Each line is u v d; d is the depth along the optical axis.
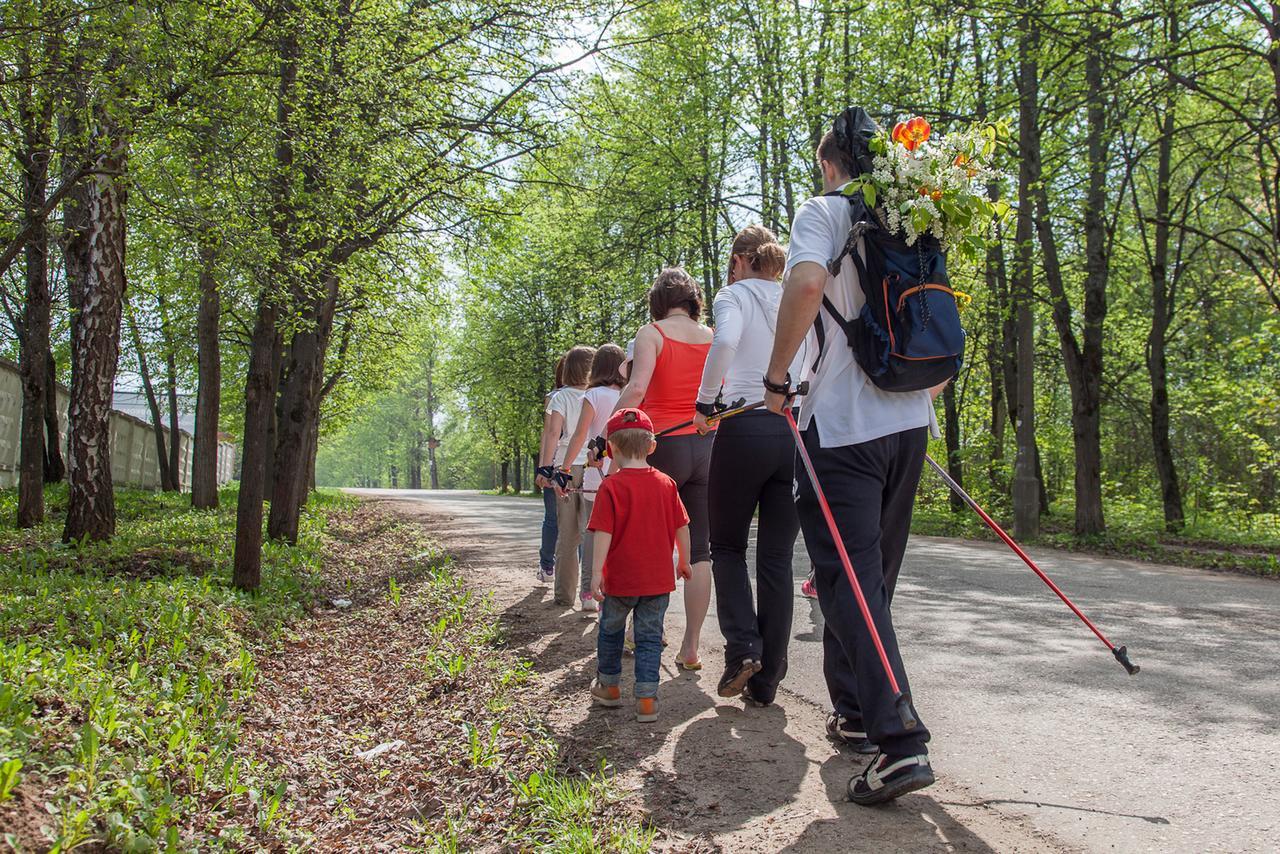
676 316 4.63
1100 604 6.95
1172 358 25.33
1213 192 20.38
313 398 12.35
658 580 3.95
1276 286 17.59
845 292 2.91
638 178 20.39
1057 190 16.20
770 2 18.92
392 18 8.77
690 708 4.10
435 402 76.12
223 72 7.20
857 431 2.86
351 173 8.48
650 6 11.65
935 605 6.89
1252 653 5.09
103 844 2.60
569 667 5.03
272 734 4.32
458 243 11.66
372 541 15.08
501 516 21.67
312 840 3.21
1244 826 2.65
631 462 4.10
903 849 2.54
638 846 2.66
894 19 15.96
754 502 3.90
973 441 23.47
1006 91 15.98
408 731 4.45
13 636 4.69
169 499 18.80
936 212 2.80
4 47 6.38
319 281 9.08
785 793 3.01
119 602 5.62
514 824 3.10
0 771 2.54
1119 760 3.30
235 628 6.02
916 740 2.71
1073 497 27.59
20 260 15.08
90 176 7.59
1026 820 2.75
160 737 3.55
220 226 7.41
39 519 11.68
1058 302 15.48
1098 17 13.05
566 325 32.88
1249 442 23.27
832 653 3.35
